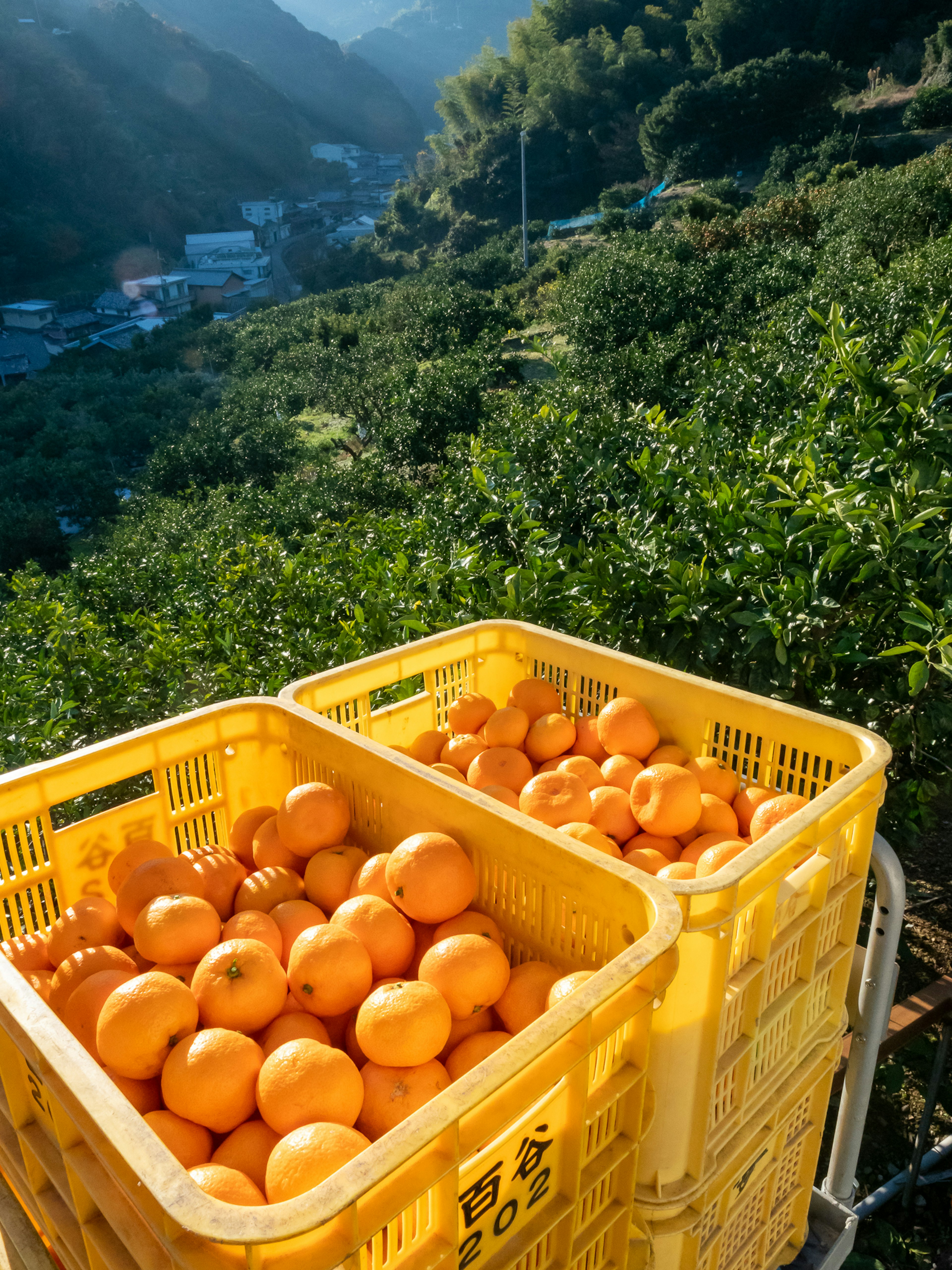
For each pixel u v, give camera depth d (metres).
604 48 98.75
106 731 5.71
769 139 79.38
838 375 5.21
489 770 2.22
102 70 193.12
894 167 54.28
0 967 1.23
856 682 3.61
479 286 64.44
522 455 9.06
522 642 2.51
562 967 1.54
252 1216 0.84
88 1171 1.12
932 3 84.06
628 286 28.62
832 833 1.57
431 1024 1.34
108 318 129.75
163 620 8.60
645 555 3.77
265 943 1.69
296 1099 1.22
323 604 6.71
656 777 1.97
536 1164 1.18
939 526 3.27
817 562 3.43
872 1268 2.75
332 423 43.88
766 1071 1.68
